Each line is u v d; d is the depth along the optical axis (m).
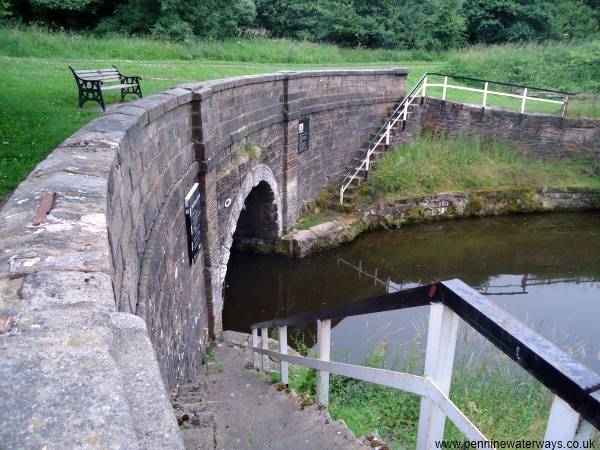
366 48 30.98
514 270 14.70
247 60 22.31
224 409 4.95
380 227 16.27
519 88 22.55
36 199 2.63
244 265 13.66
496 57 24.95
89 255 2.11
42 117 8.77
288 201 13.37
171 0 23.77
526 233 17.03
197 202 7.39
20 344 1.53
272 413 4.73
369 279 13.90
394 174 16.75
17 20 23.86
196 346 7.61
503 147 18.75
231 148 9.25
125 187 3.88
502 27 32.56
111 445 1.20
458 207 17.34
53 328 1.62
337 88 14.76
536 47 27.61
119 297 3.18
